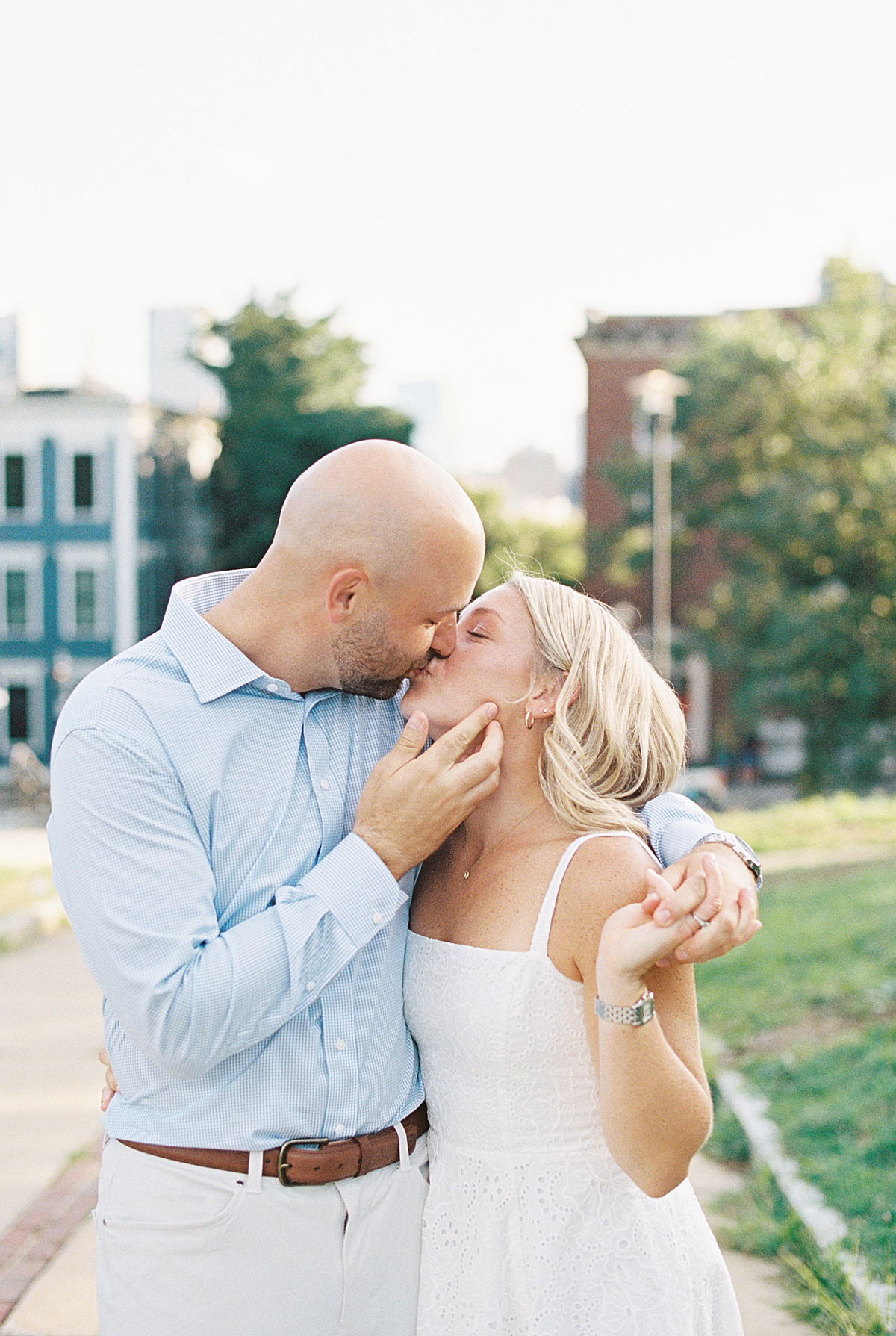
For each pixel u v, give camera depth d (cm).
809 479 2438
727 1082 495
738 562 2644
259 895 190
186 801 185
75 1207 431
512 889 190
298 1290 186
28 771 2853
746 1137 442
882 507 2409
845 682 2366
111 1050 193
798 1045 530
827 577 2500
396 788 185
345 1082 188
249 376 3788
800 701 2406
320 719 200
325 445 3672
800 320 3091
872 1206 348
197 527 3866
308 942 179
